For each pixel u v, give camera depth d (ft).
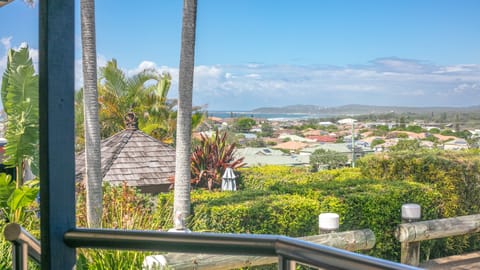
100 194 22.02
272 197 21.22
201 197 21.58
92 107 24.99
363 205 21.68
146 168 33.30
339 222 20.84
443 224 21.12
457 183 23.80
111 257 12.31
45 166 5.15
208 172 28.09
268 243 3.93
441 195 23.77
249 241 4.00
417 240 20.83
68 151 5.28
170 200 21.09
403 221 21.80
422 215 23.06
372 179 25.66
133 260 12.35
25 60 20.54
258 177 28.17
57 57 5.25
